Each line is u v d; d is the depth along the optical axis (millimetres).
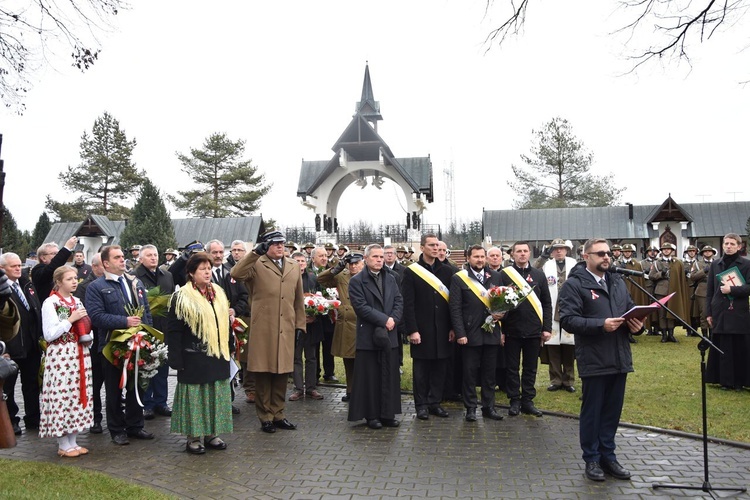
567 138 45250
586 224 36875
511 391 7980
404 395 9227
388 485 5379
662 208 35000
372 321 7312
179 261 8344
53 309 6207
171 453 6387
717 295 8891
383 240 33281
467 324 7688
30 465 5812
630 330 5492
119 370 6754
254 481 5500
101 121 48719
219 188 48125
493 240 37562
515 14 8586
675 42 8609
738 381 8773
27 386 7426
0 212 6012
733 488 5145
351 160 33000
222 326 6477
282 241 7473
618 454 6145
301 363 9141
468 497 5082
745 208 36094
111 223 38875
